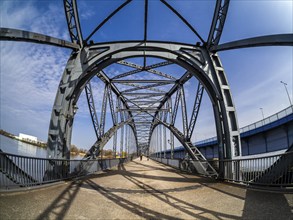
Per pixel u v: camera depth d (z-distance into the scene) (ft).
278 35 21.66
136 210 18.37
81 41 39.81
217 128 38.86
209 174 41.55
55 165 30.55
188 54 41.55
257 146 78.79
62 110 34.96
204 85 41.91
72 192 23.88
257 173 27.99
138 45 41.68
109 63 42.91
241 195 23.82
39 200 18.71
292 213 16.01
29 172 23.65
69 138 37.78
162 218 16.31
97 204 19.67
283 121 63.77
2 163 19.20
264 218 15.70
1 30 25.39
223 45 34.94
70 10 37.06
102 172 50.47
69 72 37.63
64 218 15.08
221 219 16.10
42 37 29.66
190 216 16.88
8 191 19.03
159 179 39.73
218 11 37.60
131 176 44.06
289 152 21.94
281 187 23.24
